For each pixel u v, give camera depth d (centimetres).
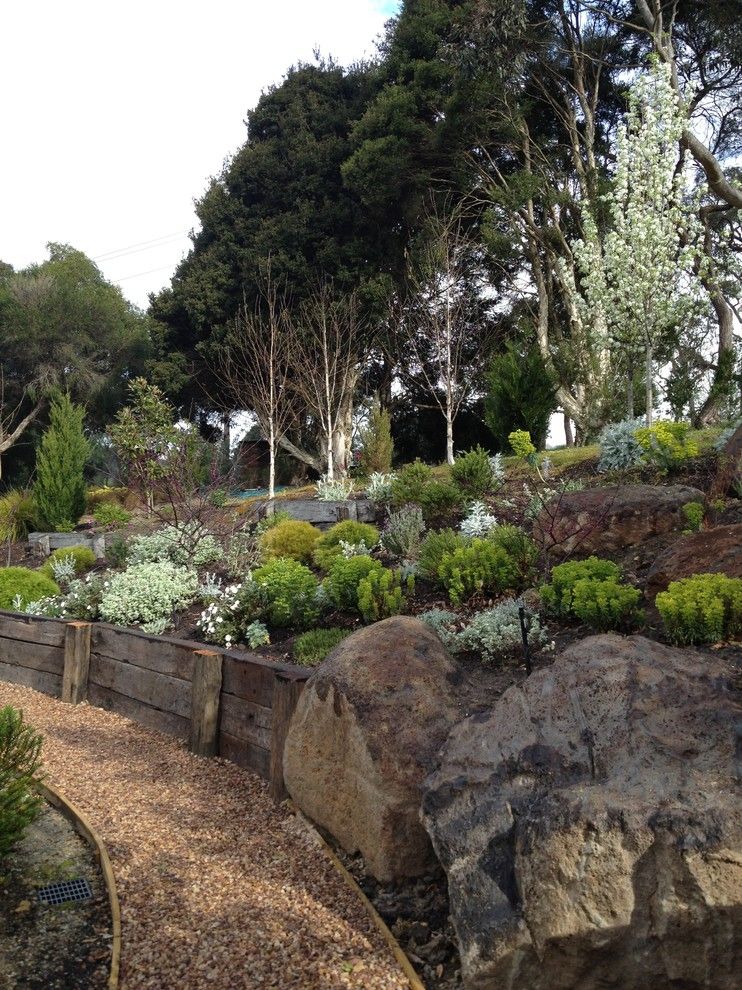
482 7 2025
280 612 742
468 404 2647
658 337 1515
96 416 3603
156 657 593
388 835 344
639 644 340
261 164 2755
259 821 414
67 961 293
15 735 371
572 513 749
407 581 756
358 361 2503
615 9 2233
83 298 3525
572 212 2320
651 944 241
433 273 2191
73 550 1383
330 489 1531
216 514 1247
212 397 2800
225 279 2681
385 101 2320
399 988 273
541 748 295
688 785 256
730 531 578
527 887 258
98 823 408
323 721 397
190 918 318
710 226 2380
